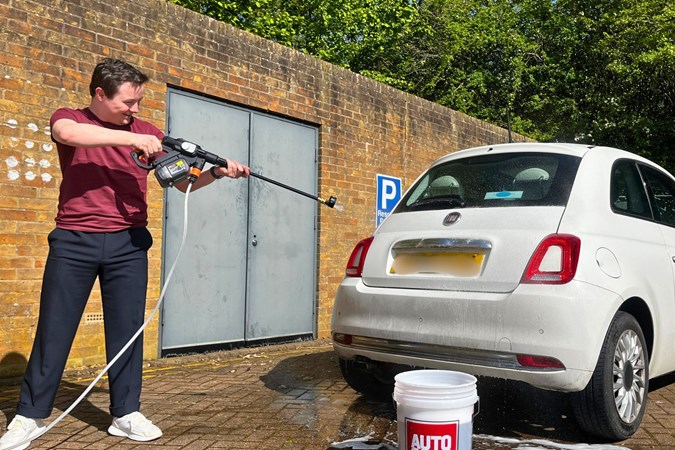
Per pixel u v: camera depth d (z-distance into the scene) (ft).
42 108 17.11
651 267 12.66
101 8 18.39
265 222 23.30
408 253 12.50
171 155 11.12
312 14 54.08
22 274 16.69
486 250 11.45
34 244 16.93
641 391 11.98
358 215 26.96
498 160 13.24
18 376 16.53
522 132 56.59
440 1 63.46
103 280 11.44
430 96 63.41
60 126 10.33
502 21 62.64
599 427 11.10
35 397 10.71
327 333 25.46
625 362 11.55
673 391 15.57
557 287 10.59
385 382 14.39
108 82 10.92
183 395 14.88
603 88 55.62
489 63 62.59
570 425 12.56
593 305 10.61
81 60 17.92
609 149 13.66
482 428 12.34
